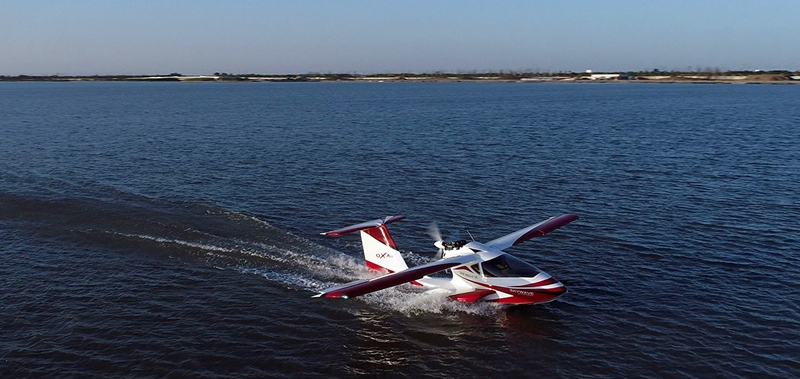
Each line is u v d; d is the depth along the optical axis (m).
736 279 25.61
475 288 23.45
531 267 23.02
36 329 20.95
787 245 29.91
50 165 51.00
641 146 65.06
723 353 19.48
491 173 49.38
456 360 19.31
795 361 18.91
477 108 132.50
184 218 33.56
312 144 67.56
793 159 54.62
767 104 134.12
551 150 62.50
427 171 50.31
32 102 155.88
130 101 162.88
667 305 23.14
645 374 18.41
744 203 38.28
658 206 37.88
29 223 32.53
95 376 18.08
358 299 23.67
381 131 82.44
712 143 66.69
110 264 27.02
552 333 21.00
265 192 41.81
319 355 19.55
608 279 25.80
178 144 67.00
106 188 41.50
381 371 18.67
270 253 28.45
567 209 37.59
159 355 19.33
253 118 104.12
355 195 41.41
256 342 20.30
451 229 33.66
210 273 26.09
